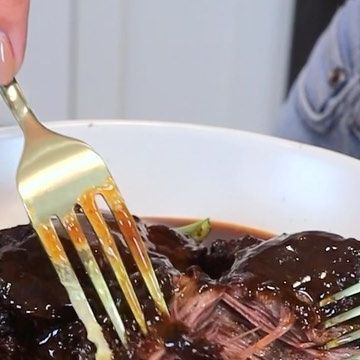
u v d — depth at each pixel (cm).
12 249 37
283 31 90
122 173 51
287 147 50
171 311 37
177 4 90
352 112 69
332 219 49
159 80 94
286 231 50
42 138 36
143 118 96
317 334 37
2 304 36
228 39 92
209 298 37
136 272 37
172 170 51
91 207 36
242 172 51
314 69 73
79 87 93
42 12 87
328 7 88
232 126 96
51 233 35
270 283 37
